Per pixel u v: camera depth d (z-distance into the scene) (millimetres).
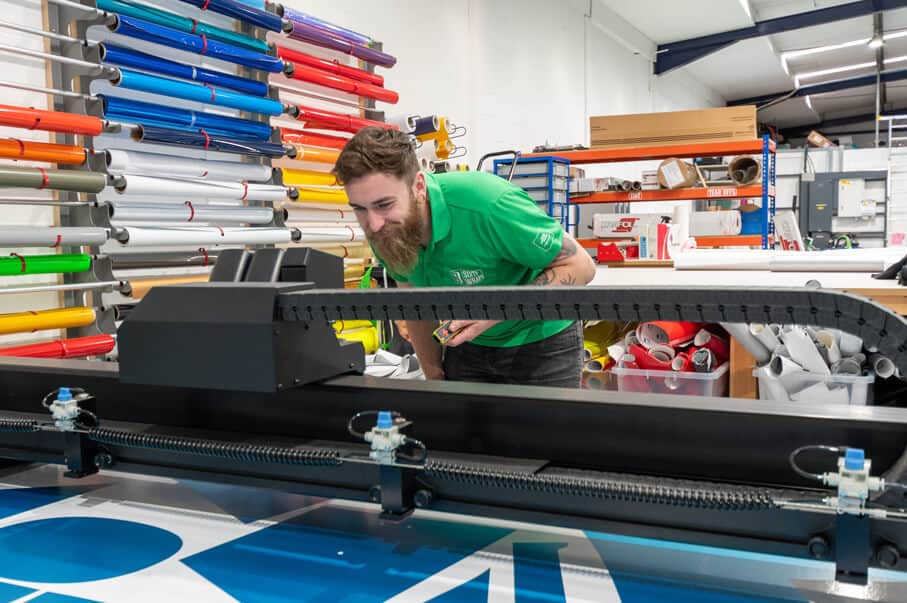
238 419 1300
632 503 983
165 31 2875
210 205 3188
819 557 886
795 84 13516
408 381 1253
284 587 946
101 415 1419
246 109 3270
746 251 3604
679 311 878
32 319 2506
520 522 1107
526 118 6805
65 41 2670
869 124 16500
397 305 1024
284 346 1112
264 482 1194
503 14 6285
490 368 1861
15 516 1219
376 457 1049
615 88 9188
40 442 1372
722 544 938
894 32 10336
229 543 1095
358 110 4289
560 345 1851
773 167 5465
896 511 814
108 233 2715
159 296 1188
